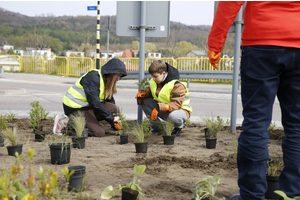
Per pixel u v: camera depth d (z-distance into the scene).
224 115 7.62
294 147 1.94
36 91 13.05
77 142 3.75
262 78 1.89
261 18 1.89
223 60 18.08
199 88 17.25
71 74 24.45
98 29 20.11
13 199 1.71
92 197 2.12
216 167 3.00
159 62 4.40
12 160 3.07
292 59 1.85
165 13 5.23
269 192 2.21
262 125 1.92
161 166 3.01
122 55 74.06
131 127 4.69
